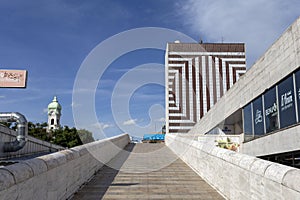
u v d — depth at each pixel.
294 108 13.16
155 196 6.80
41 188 4.86
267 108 16.31
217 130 26.38
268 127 16.22
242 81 20.28
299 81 12.65
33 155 23.97
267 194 4.45
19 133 20.88
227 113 23.55
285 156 14.73
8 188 3.70
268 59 15.86
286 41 13.59
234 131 26.23
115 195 6.85
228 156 6.52
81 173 7.81
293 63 12.91
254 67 18.03
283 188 3.96
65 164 6.29
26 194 4.25
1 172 3.71
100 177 9.14
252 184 5.04
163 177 9.24
